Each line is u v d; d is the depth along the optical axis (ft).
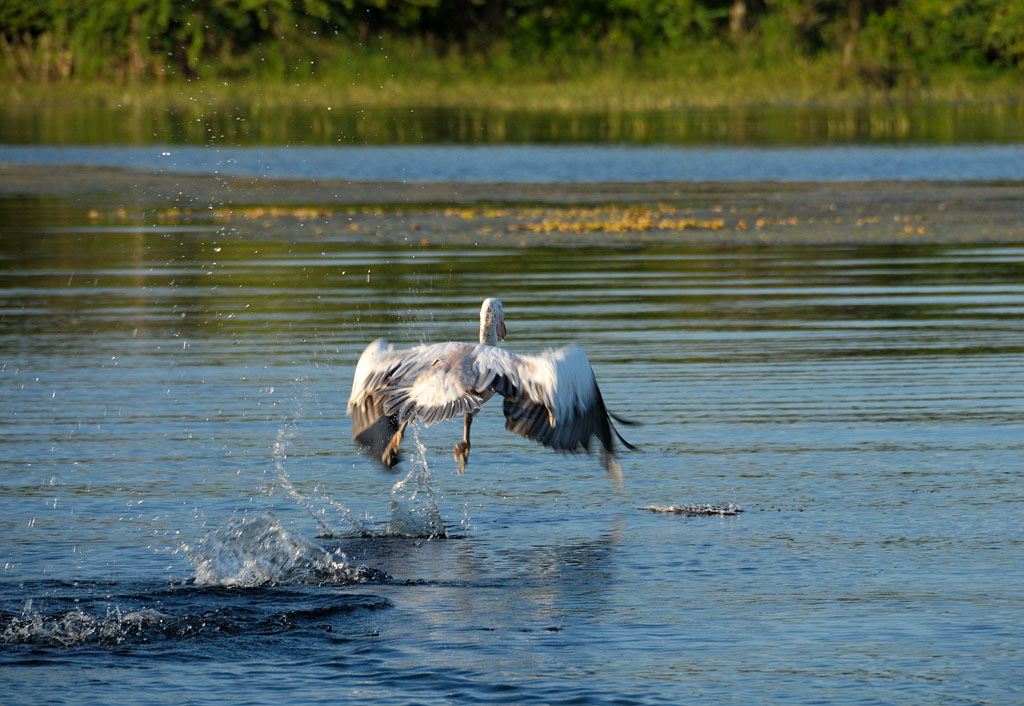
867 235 214.28
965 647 63.41
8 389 119.75
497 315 84.28
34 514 85.51
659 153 340.59
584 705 57.72
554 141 369.91
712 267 185.47
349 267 186.09
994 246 202.49
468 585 73.15
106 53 508.94
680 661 62.23
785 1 556.92
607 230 221.05
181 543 80.28
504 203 255.50
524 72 536.42
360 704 58.13
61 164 324.19
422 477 95.30
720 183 285.84
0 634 66.13
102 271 185.16
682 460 97.81
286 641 65.36
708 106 490.49
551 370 69.56
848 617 67.41
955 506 85.97
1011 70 540.52
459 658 62.95
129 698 59.21
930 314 152.05
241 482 93.09
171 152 348.38
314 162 325.83
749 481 92.32
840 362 128.36
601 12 563.89
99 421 109.19
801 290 167.12
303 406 114.62
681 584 72.74
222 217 238.27
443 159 330.54
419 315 152.46
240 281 176.04
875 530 81.61
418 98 489.67
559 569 75.61
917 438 102.47
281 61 494.59
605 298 161.68
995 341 137.18
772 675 60.49
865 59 533.14
